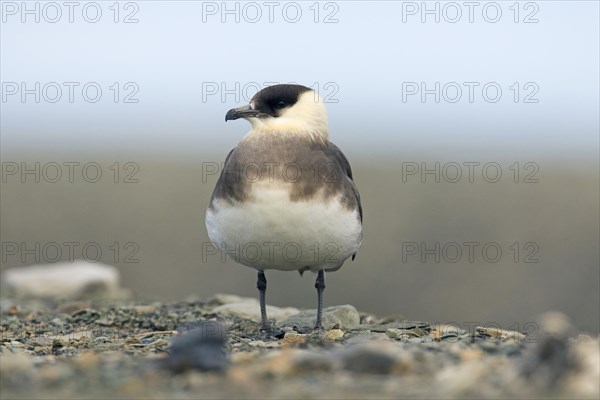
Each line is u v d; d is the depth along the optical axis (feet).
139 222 95.40
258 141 33.73
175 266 82.17
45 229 93.04
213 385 22.67
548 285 78.13
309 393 21.81
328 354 25.13
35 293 53.42
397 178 109.60
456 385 22.06
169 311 42.83
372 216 94.89
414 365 24.35
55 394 22.11
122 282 78.23
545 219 93.81
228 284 76.95
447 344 28.78
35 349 31.27
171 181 112.16
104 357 26.91
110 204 101.14
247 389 22.27
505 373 23.06
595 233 89.61
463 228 91.76
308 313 38.27
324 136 35.19
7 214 96.73
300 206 32.37
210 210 34.22
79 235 91.71
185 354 24.31
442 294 76.23
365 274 78.64
